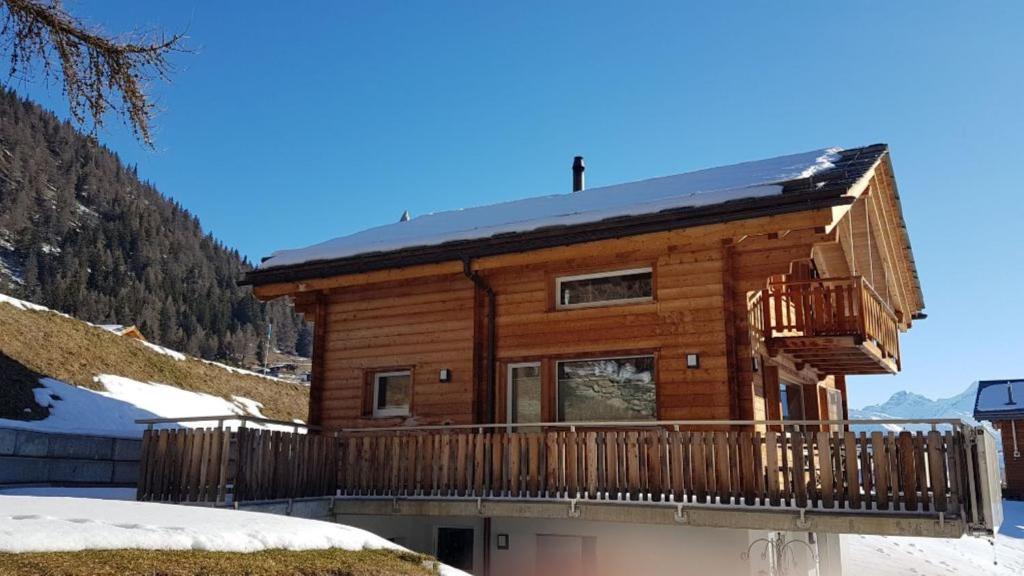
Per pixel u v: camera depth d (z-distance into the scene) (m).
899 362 14.80
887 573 15.32
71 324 19.78
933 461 7.92
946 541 21.75
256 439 9.77
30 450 12.38
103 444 13.89
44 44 6.13
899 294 16.36
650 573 9.83
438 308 12.94
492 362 12.16
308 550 5.42
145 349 21.36
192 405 19.08
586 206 13.00
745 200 10.01
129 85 6.43
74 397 15.81
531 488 9.84
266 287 13.80
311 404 13.54
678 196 10.76
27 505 5.66
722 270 10.76
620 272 11.70
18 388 14.80
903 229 14.23
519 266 12.35
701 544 9.62
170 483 9.77
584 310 11.66
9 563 3.73
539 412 11.92
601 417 11.34
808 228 10.07
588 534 10.32
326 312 13.94
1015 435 36.44
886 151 11.96
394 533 11.35
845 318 11.22
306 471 10.60
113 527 4.61
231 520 5.84
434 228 14.52
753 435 8.88
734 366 10.43
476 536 11.10
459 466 10.35
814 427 13.84
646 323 11.16
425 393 12.73
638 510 9.12
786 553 11.19
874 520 8.05
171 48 6.55
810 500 8.45
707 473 8.96
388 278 12.73
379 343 13.32
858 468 8.34
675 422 9.32
